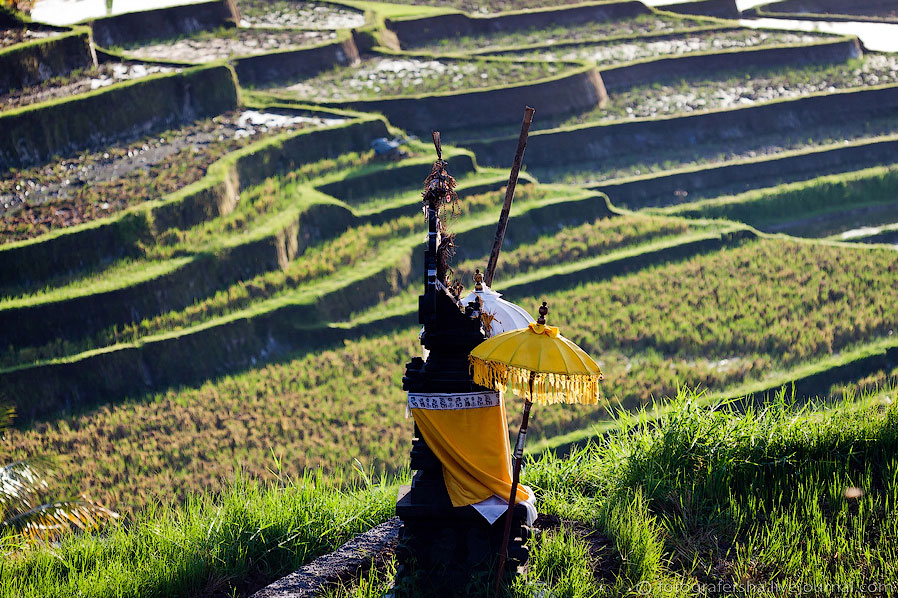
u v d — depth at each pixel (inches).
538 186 2568.9
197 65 2928.2
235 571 485.7
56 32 2970.0
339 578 451.5
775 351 1806.1
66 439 1483.8
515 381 393.1
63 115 2459.4
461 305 432.1
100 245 1982.0
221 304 1909.4
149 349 1710.1
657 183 2829.7
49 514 580.7
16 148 2369.6
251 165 2421.3
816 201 2812.5
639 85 3408.0
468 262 2185.0
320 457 1445.6
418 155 2628.0
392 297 2080.5
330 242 2225.6
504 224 451.2
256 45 3395.7
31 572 540.7
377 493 544.7
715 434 526.9
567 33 3929.6
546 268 2191.2
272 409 1592.0
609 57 3587.6
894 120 3262.8
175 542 509.7
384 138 2711.6
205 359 1755.7
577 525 486.3
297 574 459.8
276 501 526.6
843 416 545.0
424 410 421.1
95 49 3038.9
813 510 470.9
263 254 2044.8
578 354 388.5
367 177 2485.2
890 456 517.0
